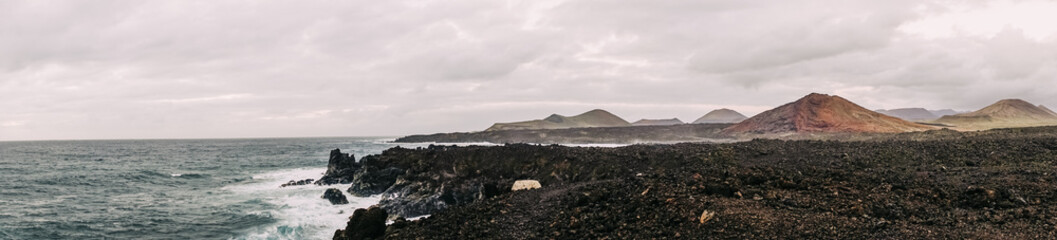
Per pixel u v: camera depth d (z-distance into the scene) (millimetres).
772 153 36812
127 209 35688
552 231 18734
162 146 184250
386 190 40500
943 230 15133
